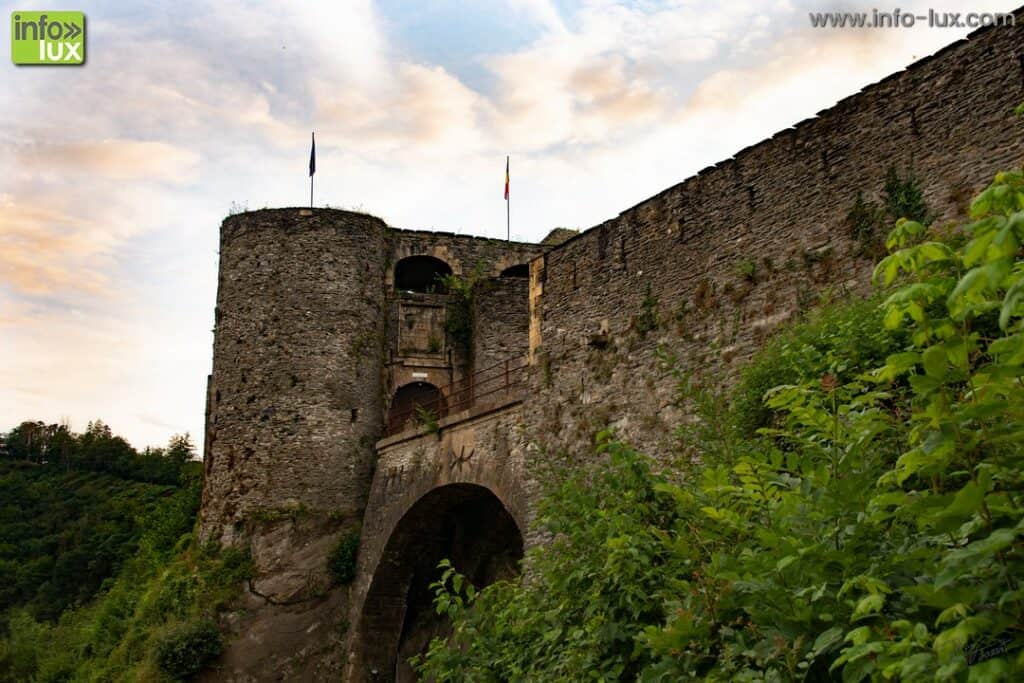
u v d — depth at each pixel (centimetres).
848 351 1189
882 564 644
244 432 3466
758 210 1883
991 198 512
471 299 3825
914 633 527
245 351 3544
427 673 1322
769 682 662
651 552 981
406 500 3064
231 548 3350
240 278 3628
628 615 1004
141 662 3083
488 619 1306
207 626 3114
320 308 3566
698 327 1964
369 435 3547
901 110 1642
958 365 527
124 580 3759
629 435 2077
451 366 3784
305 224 3641
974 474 545
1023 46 1470
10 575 5541
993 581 525
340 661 3169
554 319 2403
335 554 3312
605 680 957
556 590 1135
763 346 1800
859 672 579
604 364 2206
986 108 1509
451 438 2841
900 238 562
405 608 3244
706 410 1242
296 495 3378
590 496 1166
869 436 682
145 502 6344
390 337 3759
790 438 828
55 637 3912
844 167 1723
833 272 1702
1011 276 471
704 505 895
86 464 7556
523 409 2469
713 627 805
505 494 2469
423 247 3925
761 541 757
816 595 630
